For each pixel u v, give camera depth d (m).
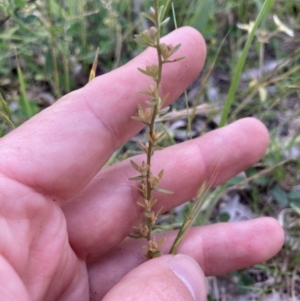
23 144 0.09
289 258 0.13
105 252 0.11
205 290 0.09
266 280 0.13
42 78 0.15
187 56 0.10
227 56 0.17
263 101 0.15
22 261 0.08
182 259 0.09
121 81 0.09
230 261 0.11
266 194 0.14
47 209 0.09
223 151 0.11
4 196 0.08
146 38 0.07
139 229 0.09
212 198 0.13
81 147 0.09
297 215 0.14
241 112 0.16
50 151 0.09
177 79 0.10
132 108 0.10
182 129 0.16
